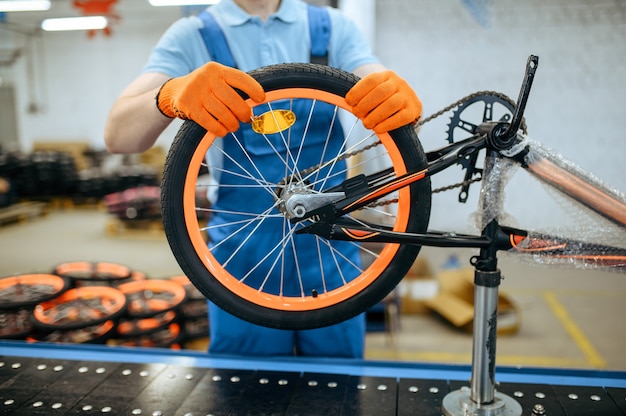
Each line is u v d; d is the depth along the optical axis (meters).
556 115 6.07
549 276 4.93
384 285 1.06
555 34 5.93
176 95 0.93
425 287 3.95
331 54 1.35
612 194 1.00
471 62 6.11
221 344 1.39
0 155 7.86
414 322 3.76
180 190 0.99
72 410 1.11
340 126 1.33
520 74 6.05
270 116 1.00
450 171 5.14
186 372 1.27
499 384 1.20
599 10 5.82
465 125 1.08
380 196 1.00
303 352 1.44
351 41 1.37
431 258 5.16
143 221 6.12
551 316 3.96
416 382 1.22
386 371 1.28
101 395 1.17
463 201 1.04
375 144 1.06
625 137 6.00
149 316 2.29
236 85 0.92
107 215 7.16
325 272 1.35
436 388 1.19
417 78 6.20
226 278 1.05
